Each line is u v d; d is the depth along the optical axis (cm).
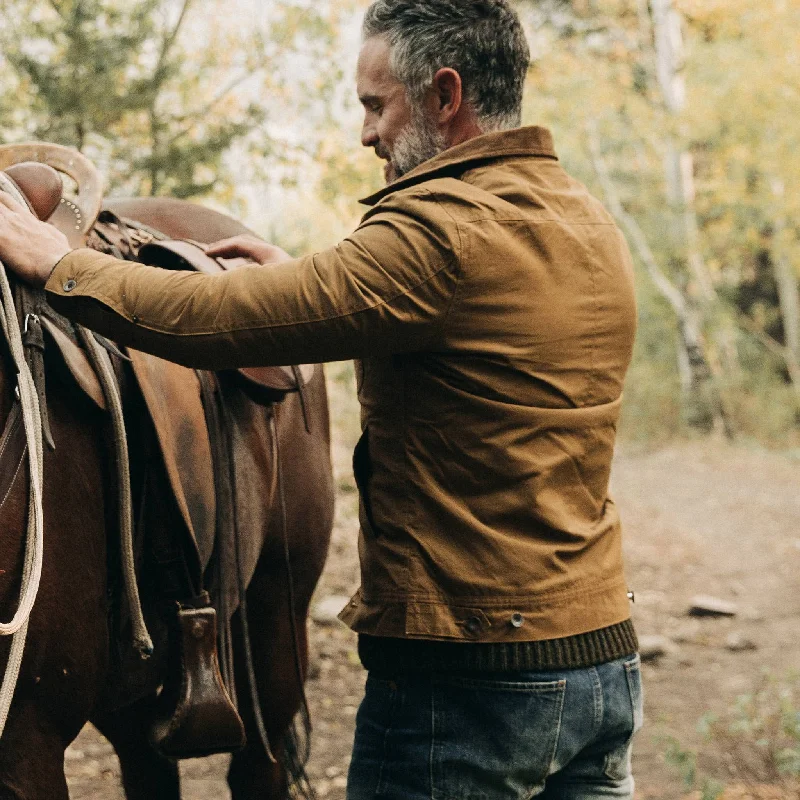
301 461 260
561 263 163
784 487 1094
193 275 159
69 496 173
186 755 205
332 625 502
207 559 212
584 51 1620
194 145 574
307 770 370
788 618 592
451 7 168
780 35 1386
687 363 1605
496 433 160
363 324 153
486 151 166
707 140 1598
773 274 1908
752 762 372
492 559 160
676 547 782
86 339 183
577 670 164
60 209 197
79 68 524
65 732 176
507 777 162
